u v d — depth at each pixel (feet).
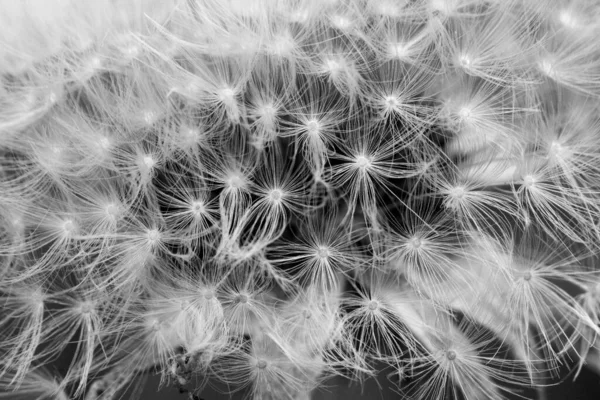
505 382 0.23
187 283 0.23
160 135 0.23
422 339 0.22
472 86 0.23
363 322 0.22
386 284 0.23
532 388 0.23
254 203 0.22
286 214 0.23
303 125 0.23
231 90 0.23
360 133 0.23
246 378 0.23
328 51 0.23
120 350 0.23
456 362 0.22
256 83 0.23
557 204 0.22
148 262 0.23
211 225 0.23
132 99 0.23
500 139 0.23
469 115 0.23
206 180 0.23
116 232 0.23
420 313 0.23
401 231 0.23
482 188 0.23
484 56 0.23
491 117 0.23
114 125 0.23
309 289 0.22
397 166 0.23
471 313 0.22
